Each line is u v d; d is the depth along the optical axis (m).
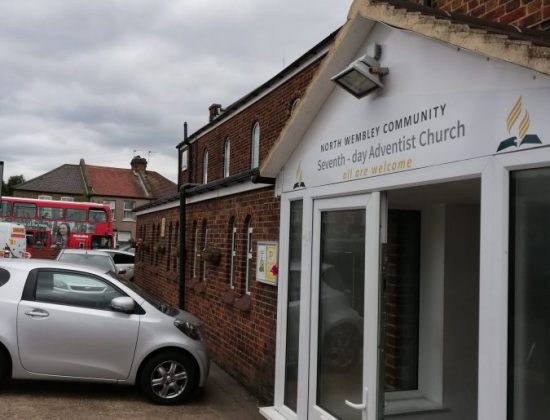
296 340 5.01
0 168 9.48
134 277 20.55
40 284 6.45
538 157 2.54
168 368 6.56
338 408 4.23
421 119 3.34
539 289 2.58
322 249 4.58
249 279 7.69
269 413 5.07
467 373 4.61
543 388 2.55
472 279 4.66
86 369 6.32
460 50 3.03
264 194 6.96
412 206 4.80
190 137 19.23
